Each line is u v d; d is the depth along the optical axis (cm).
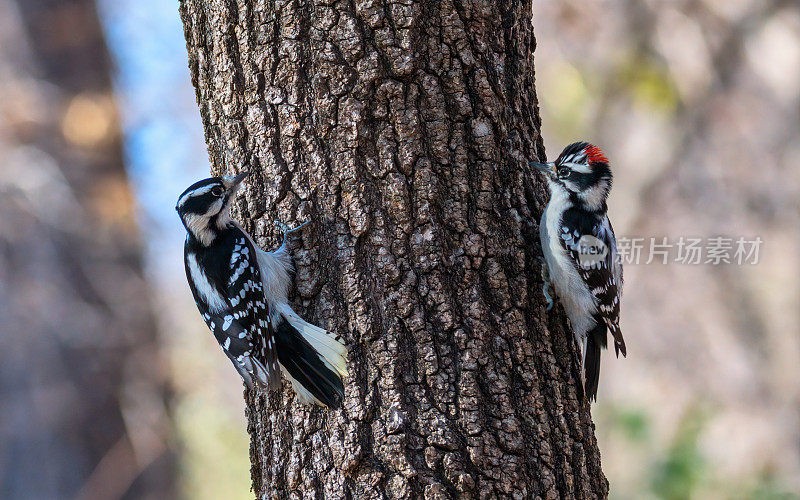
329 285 662
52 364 1673
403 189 652
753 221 1667
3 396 1669
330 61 656
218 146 712
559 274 732
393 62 652
